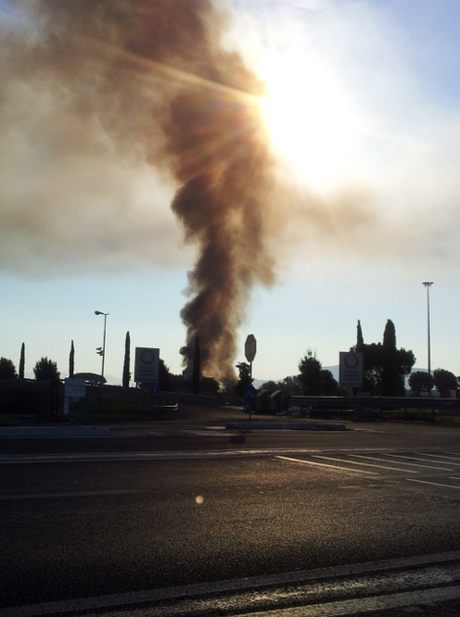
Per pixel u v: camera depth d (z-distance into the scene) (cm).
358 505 833
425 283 5250
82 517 729
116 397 3703
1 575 532
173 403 3325
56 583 516
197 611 467
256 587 520
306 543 651
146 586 515
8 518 717
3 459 1132
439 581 548
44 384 2445
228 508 793
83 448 1323
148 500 825
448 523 750
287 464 1166
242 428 1998
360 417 2941
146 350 2630
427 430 2158
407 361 6041
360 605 488
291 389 5100
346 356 2986
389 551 632
